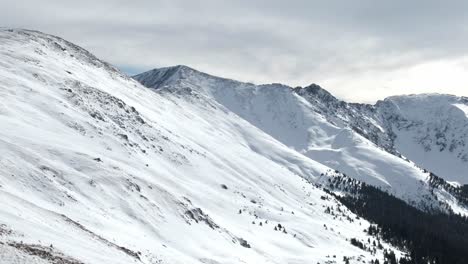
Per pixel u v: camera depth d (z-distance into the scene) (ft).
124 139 442.91
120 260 132.16
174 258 200.75
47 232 130.11
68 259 106.83
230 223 401.49
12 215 132.05
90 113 451.94
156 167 436.76
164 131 603.26
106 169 276.21
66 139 341.62
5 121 305.73
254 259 301.84
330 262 385.91
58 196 213.66
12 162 217.56
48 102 408.46
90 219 202.39
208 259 246.06
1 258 90.99
